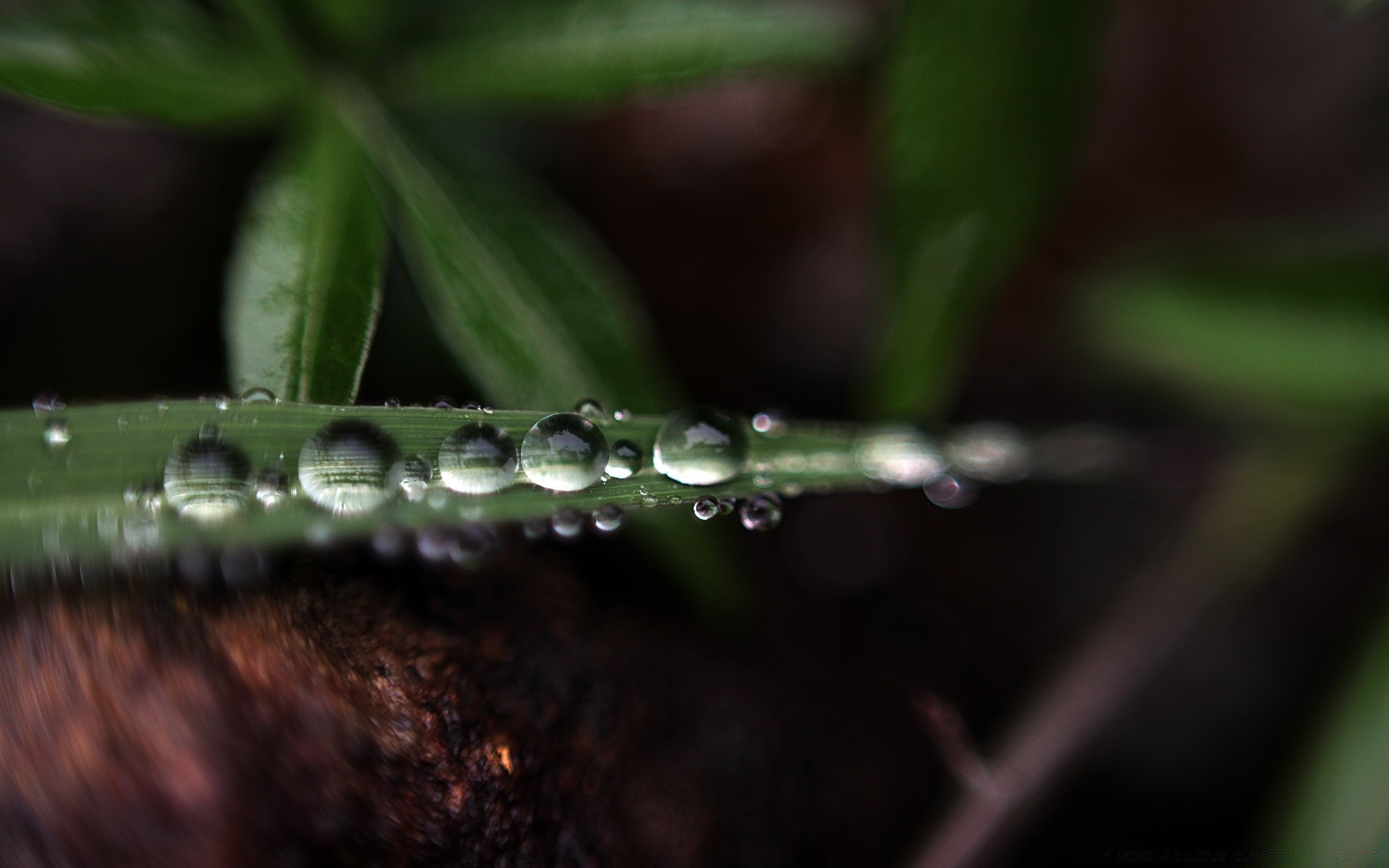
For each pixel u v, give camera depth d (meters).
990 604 0.12
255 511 0.08
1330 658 0.12
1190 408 0.12
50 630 0.08
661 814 0.09
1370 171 0.12
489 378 0.09
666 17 0.09
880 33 0.09
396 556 0.09
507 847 0.09
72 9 0.09
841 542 0.12
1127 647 0.10
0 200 0.10
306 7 0.09
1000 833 0.09
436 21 0.09
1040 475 0.12
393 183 0.09
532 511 0.09
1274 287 0.10
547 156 0.11
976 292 0.09
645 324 0.09
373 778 0.09
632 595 0.09
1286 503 0.10
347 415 0.08
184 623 0.08
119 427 0.08
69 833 0.08
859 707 0.10
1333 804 0.10
